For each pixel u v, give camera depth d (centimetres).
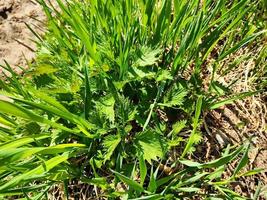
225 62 36
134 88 31
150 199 24
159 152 27
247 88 34
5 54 37
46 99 24
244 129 33
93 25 31
